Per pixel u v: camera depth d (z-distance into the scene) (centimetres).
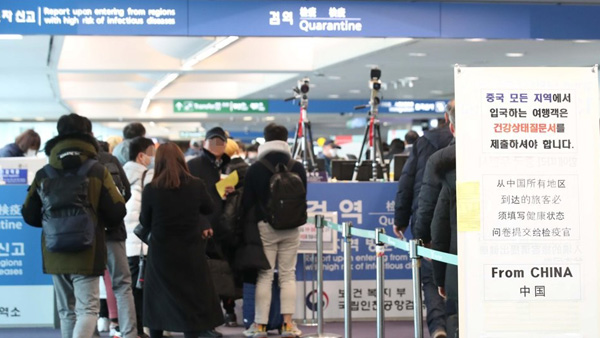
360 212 919
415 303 589
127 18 982
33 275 889
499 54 1675
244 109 2816
